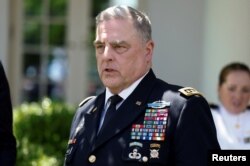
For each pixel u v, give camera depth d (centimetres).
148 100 699
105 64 691
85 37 1961
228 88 1023
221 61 1636
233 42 1606
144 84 709
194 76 1798
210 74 1678
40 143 1498
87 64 1969
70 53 1966
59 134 1513
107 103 725
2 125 773
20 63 1945
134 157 661
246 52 1595
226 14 1628
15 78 1939
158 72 1806
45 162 1340
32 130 1494
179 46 1803
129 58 688
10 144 784
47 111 1521
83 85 1969
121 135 682
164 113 678
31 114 1505
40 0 1956
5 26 1788
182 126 662
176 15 1805
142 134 673
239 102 1020
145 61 709
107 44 688
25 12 1947
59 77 1970
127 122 686
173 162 662
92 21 1962
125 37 682
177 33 1805
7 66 1827
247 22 1596
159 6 1814
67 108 1553
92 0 1961
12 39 1927
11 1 1919
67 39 1966
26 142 1393
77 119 764
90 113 742
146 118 682
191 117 666
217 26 1661
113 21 688
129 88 708
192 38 1798
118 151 673
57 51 1967
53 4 1962
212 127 682
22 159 1327
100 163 678
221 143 1011
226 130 1021
